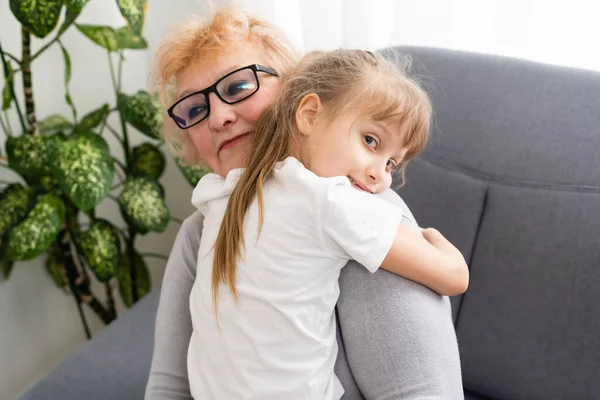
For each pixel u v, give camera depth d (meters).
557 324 0.95
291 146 0.71
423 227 1.05
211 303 0.69
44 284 1.61
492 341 1.01
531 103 0.99
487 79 1.03
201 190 0.78
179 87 0.80
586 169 0.94
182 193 1.80
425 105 0.72
